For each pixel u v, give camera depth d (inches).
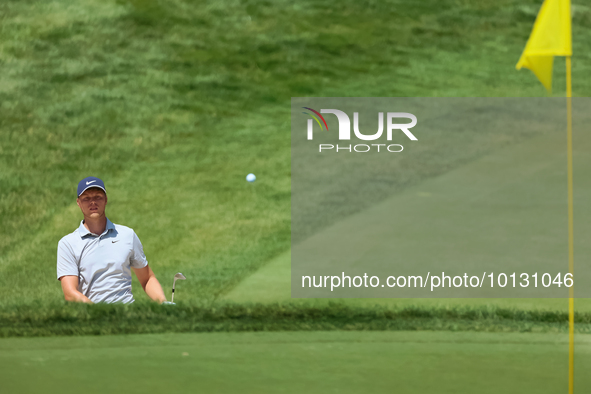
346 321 668.1
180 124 1856.5
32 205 1465.3
